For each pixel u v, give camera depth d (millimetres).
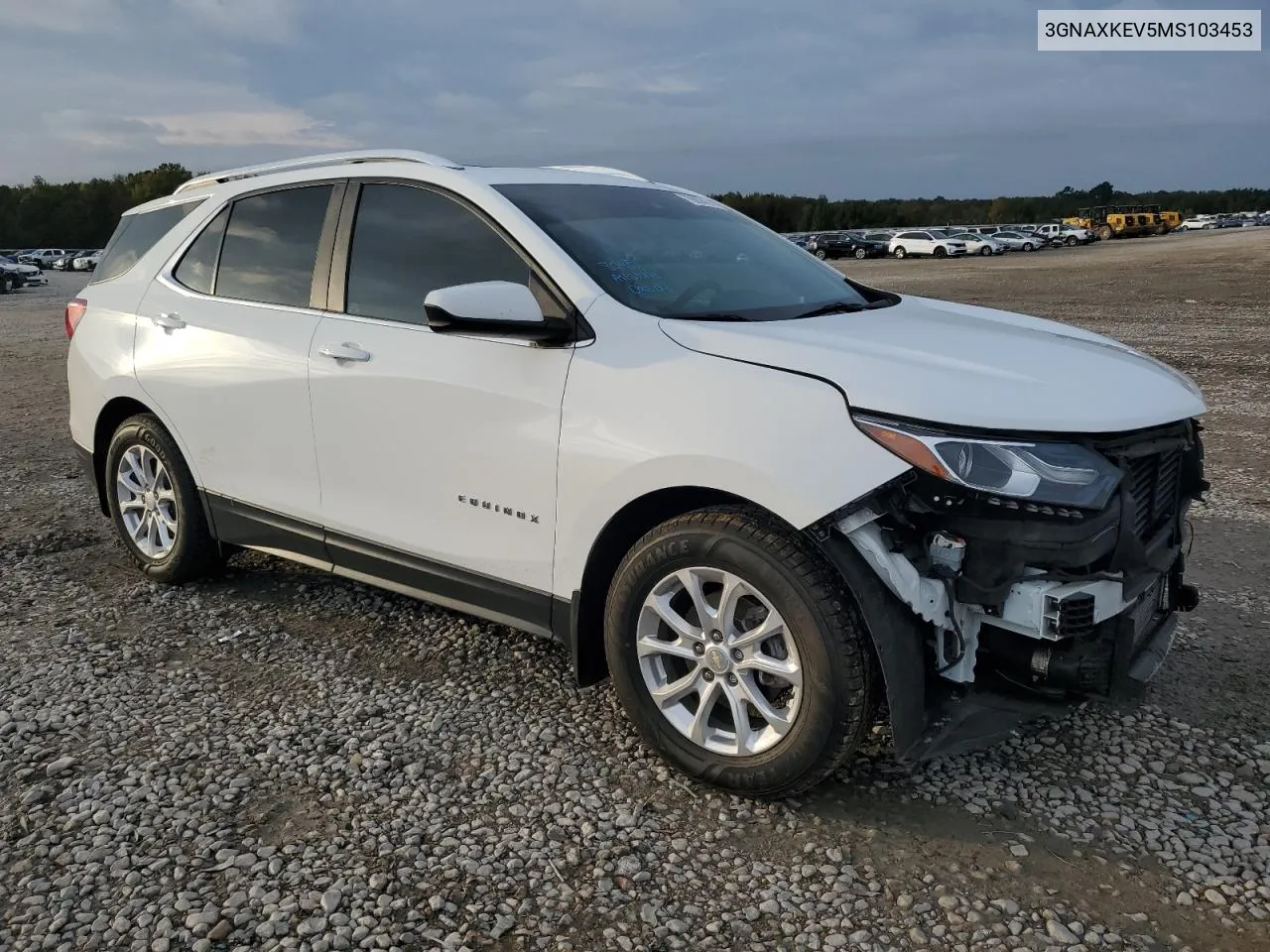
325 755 3115
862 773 2992
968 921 2354
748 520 2680
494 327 2936
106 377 4566
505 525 3191
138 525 4707
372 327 3559
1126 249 47469
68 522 5648
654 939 2307
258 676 3674
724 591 2750
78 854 2607
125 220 4980
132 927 2334
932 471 2447
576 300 3072
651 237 3539
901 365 2645
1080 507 2455
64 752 3129
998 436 2471
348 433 3598
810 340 2840
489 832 2705
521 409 3086
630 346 2934
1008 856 2600
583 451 2930
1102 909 2391
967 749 2594
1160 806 2816
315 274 3820
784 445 2572
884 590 2535
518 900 2436
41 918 2369
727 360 2783
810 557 2588
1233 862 2564
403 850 2627
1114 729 3240
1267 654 3789
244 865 2562
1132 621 2592
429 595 3570
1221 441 7465
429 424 3334
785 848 2637
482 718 3346
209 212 4355
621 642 2967
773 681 2816
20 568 4871
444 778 2977
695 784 2930
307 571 4809
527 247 3229
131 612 4305
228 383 4008
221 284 4207
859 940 2297
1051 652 2566
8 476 6816
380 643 3971
